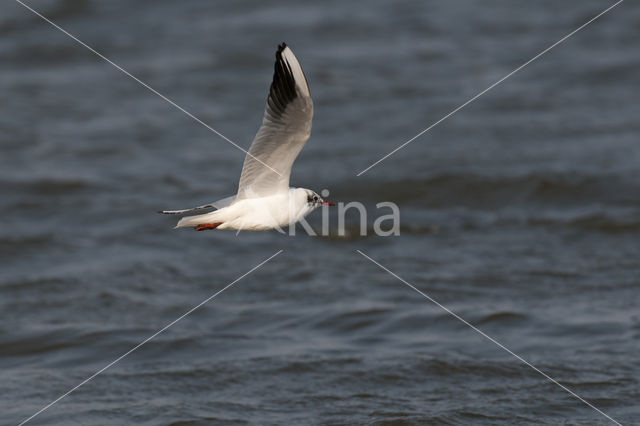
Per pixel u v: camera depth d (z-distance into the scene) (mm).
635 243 17672
